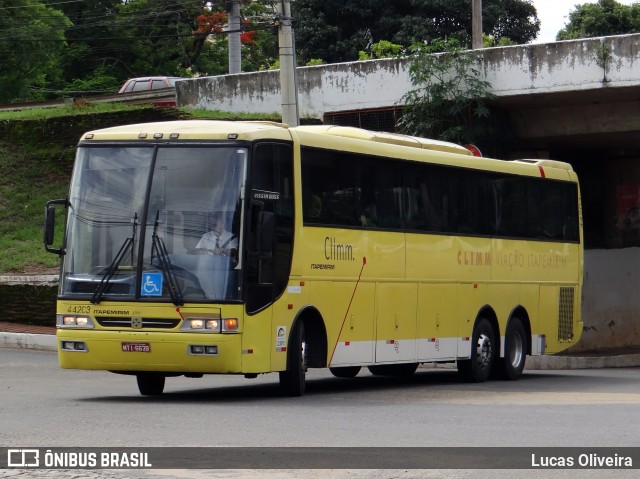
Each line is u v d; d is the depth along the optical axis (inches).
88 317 746.2
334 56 2960.1
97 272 748.6
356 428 592.1
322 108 1609.3
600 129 1567.4
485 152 1544.0
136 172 757.3
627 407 738.8
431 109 1512.1
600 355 1631.4
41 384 915.4
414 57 1526.8
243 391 868.0
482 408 723.4
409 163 930.1
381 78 1569.9
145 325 735.1
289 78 1309.1
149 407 704.4
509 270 1078.4
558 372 1307.8
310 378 1081.4
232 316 726.5
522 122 1603.1
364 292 863.1
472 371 1019.9
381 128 1577.3
